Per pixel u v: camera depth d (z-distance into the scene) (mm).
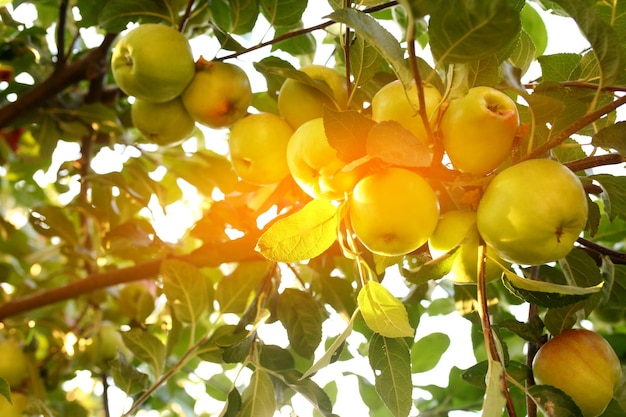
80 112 1164
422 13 635
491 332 688
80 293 1088
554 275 903
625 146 699
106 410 1196
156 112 907
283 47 1069
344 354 1103
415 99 724
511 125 705
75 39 1129
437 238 722
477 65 741
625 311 1018
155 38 861
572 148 834
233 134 859
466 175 716
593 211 829
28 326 1282
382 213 689
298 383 851
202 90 885
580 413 696
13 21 1156
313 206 716
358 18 685
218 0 1015
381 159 673
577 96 787
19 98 1116
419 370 1151
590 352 775
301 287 1033
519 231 674
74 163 1217
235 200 1027
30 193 1513
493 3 640
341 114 692
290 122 859
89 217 1204
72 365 1259
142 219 1167
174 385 1242
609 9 795
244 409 844
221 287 970
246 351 847
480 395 1115
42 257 1300
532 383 799
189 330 1267
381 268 824
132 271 1077
